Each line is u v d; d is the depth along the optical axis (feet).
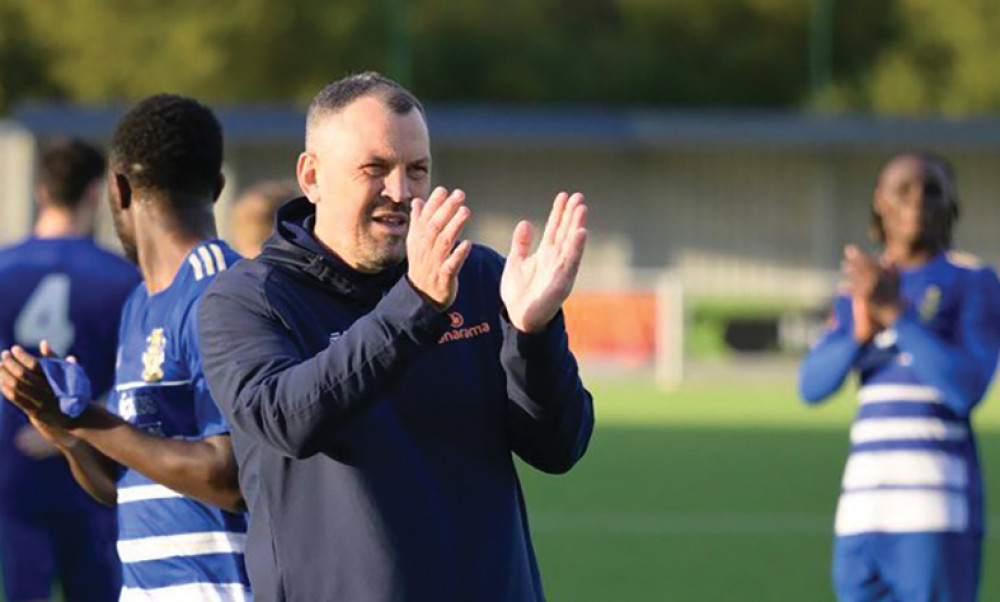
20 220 296.51
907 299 60.90
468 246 34.50
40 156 63.93
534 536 113.50
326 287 37.55
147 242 46.44
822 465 150.10
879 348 62.03
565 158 310.65
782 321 235.40
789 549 108.47
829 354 62.95
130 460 43.01
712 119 305.73
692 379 233.96
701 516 121.90
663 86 404.16
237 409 35.91
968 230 308.81
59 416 42.98
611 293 230.48
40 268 61.93
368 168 36.37
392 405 37.22
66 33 385.29
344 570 36.55
